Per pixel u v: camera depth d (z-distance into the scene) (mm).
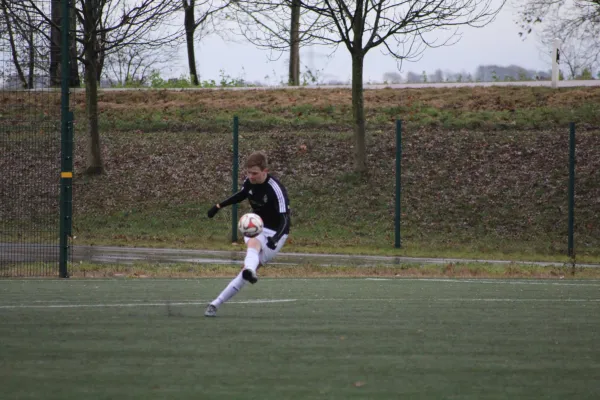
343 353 23266
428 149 100188
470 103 116188
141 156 102938
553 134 100938
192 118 116500
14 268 52031
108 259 63344
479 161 96562
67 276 48531
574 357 23328
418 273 54062
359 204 90625
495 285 44844
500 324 29250
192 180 97312
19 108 59469
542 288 43344
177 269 53219
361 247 79125
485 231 84438
